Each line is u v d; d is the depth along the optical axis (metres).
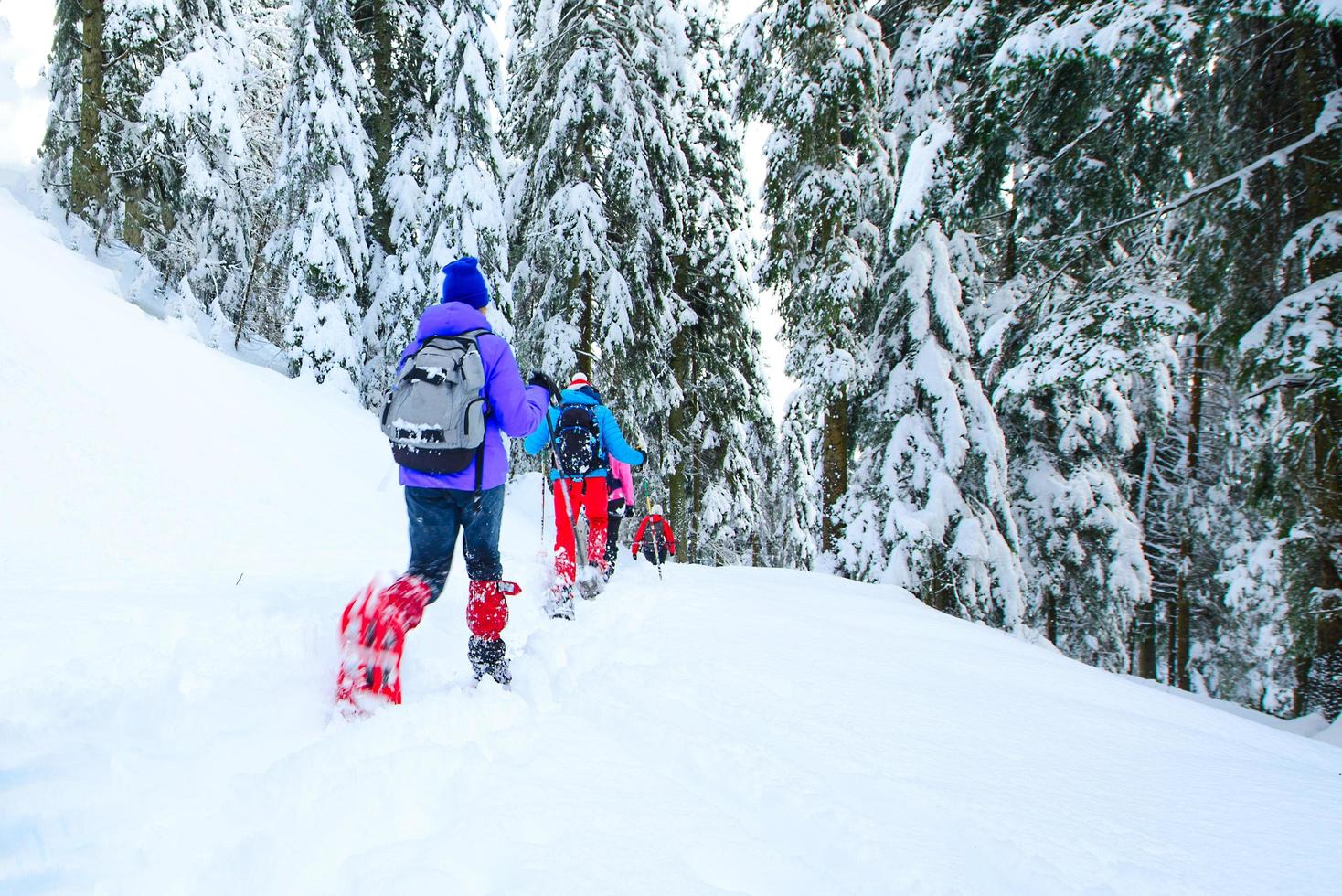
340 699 2.17
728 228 14.96
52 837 1.34
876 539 10.42
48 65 11.65
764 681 2.77
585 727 2.26
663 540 6.98
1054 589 12.45
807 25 10.88
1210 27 6.66
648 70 14.01
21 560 3.95
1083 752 2.34
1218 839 1.74
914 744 2.24
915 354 10.89
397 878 1.29
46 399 5.43
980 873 1.48
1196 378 13.72
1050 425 11.88
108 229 10.67
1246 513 8.61
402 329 12.59
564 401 4.94
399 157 14.01
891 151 11.84
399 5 13.55
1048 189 9.22
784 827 1.66
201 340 9.22
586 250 12.48
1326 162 6.63
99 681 2.21
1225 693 16.48
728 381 16.17
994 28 9.63
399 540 6.54
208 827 1.44
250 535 5.38
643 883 1.31
